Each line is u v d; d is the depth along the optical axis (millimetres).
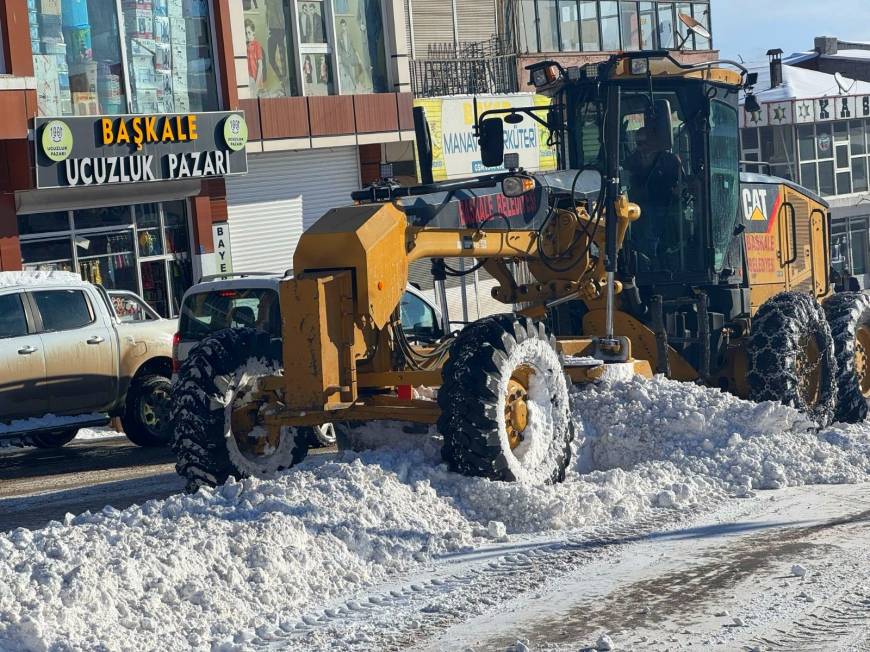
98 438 18375
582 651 6191
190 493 9688
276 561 7477
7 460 16328
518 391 9516
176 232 25391
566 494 9039
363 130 28781
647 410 10492
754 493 9547
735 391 12469
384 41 29969
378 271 9195
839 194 55344
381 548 7996
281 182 27703
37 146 21750
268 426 10039
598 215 10953
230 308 15102
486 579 7508
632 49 41625
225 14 25594
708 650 6141
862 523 8500
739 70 12609
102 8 23609
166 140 23734
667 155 11898
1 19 21609
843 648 6113
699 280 12289
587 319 11961
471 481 9023
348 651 6371
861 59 65062
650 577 7398
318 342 8914
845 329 13008
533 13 38094
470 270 11469
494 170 32812
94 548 7410
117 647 6344
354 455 9430
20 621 6355
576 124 11961
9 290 15406
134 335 16531
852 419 12961
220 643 6469
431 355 10070
